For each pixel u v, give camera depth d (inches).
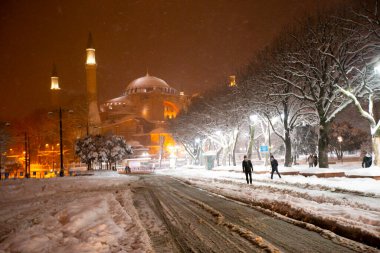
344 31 1049.5
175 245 311.4
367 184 716.0
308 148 2687.0
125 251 282.0
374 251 266.1
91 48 4810.5
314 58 1102.4
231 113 1807.3
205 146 3088.1
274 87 1291.8
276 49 1298.0
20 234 347.6
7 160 3870.6
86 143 2322.8
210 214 464.1
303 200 508.7
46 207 570.6
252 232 343.3
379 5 924.6
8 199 781.3
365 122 1708.9
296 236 320.2
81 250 282.5
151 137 5167.3
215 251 286.5
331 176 964.0
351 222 341.7
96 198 650.8
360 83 1066.1
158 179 1384.1
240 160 3474.4
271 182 918.4
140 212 506.0
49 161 3535.9
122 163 3353.8
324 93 1117.7
